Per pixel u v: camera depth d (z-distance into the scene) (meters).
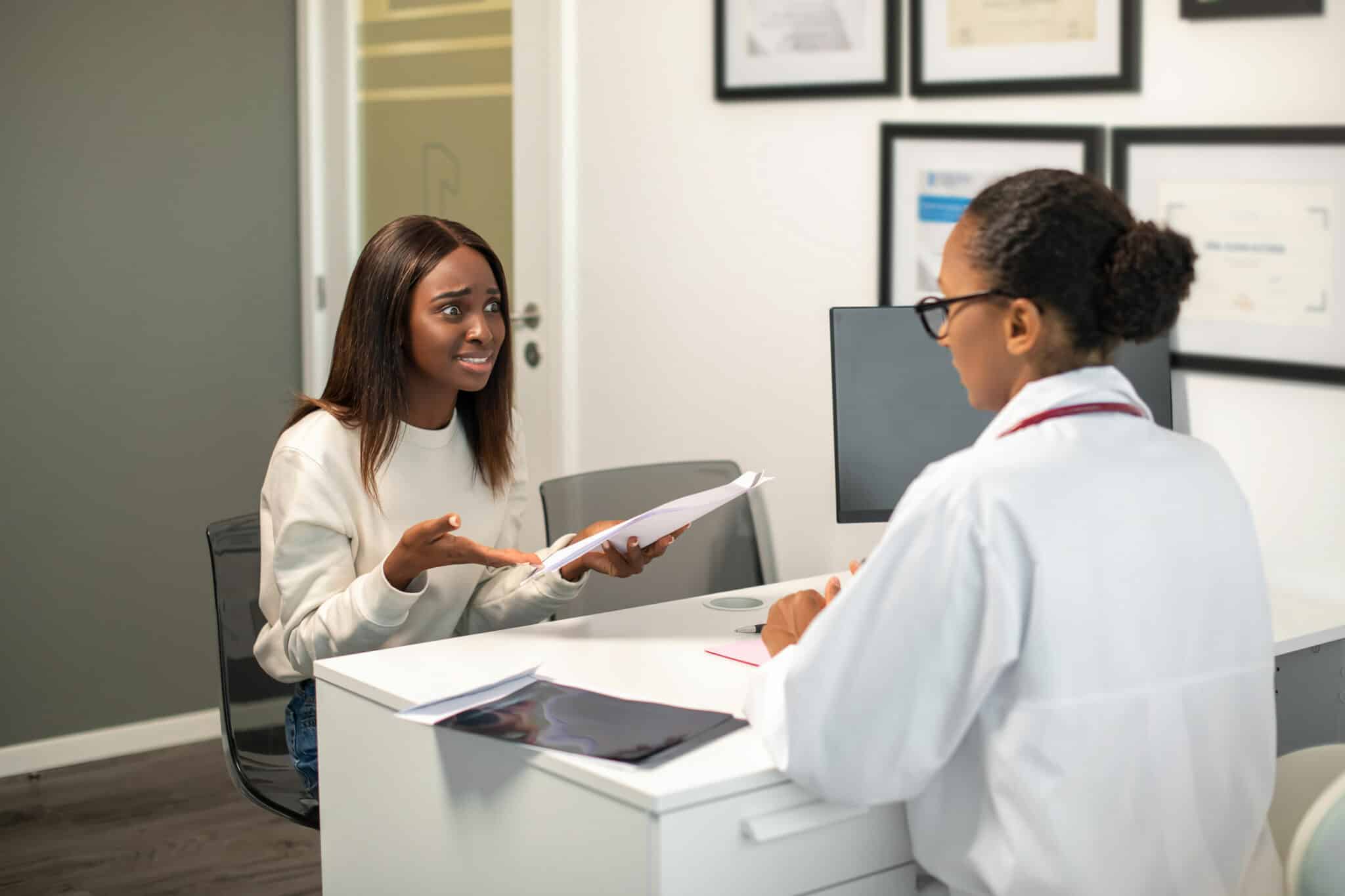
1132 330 1.29
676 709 1.57
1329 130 2.09
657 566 2.52
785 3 2.84
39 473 3.59
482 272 2.03
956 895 1.38
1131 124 2.35
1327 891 1.35
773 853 1.41
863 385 2.17
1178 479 1.30
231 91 3.83
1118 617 1.25
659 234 3.18
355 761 1.73
